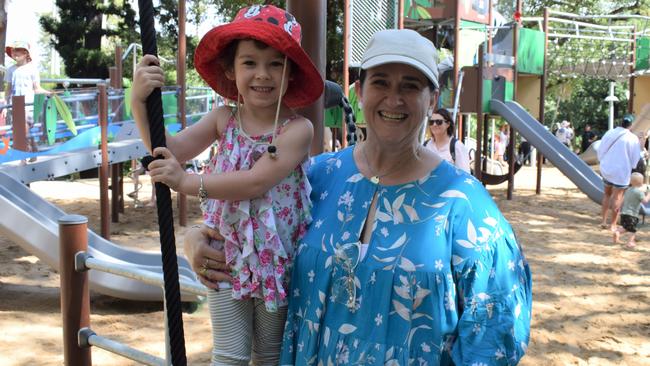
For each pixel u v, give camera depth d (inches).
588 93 1496.1
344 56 492.7
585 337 214.8
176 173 66.9
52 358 190.4
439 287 70.3
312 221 79.2
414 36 72.2
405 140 73.8
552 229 414.9
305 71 75.2
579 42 725.9
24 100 314.3
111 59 821.2
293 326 78.1
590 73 754.2
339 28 771.4
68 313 122.3
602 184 525.3
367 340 72.0
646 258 331.3
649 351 204.4
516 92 619.5
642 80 850.1
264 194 76.2
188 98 456.4
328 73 799.7
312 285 76.2
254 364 81.3
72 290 122.1
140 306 249.0
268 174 73.6
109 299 255.6
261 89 74.5
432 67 72.2
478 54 524.7
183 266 260.1
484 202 73.7
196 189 70.1
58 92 335.6
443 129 244.8
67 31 816.9
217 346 78.0
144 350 199.8
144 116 66.5
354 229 75.2
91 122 358.3
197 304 245.1
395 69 71.9
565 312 239.9
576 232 405.1
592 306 248.1
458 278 71.0
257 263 75.7
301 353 76.0
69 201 515.5
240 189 72.6
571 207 517.3
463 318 69.9
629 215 358.6
